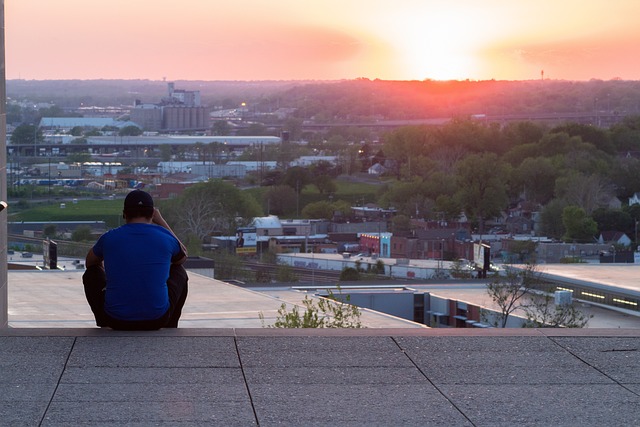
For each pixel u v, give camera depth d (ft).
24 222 384.06
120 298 24.48
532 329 25.81
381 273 224.12
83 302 106.42
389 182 513.86
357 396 20.59
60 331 24.66
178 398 20.17
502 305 119.03
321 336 24.88
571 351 23.91
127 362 22.36
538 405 20.24
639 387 21.42
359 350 23.73
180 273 25.80
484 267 184.24
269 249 286.66
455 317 137.49
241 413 19.43
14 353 22.84
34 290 117.08
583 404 20.30
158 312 24.67
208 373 21.81
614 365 22.86
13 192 487.20
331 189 473.67
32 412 19.16
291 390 20.85
